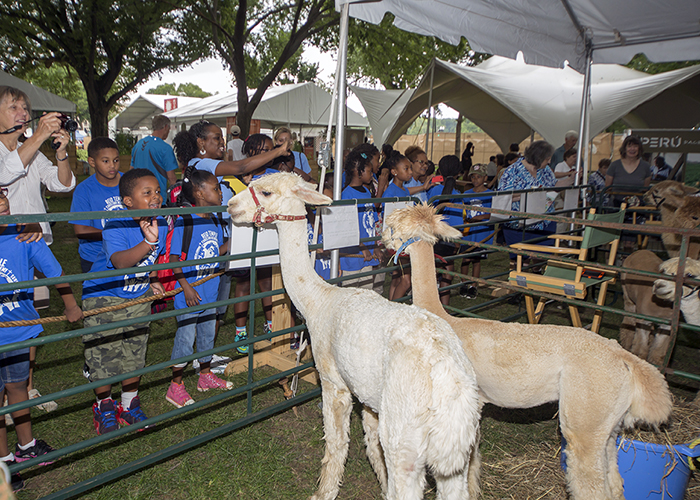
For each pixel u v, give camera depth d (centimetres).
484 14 508
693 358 512
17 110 286
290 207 285
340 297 262
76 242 964
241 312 470
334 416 269
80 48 1734
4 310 268
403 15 442
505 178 637
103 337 325
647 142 743
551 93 1047
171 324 572
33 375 430
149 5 1609
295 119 2091
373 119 1278
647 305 449
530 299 425
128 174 299
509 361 254
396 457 195
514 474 316
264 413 339
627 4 528
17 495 283
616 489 260
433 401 186
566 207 661
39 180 311
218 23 1472
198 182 349
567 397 240
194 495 290
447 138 2575
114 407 347
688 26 557
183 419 367
